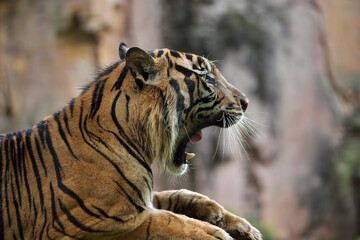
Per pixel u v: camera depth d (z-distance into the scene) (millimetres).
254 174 18969
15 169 4863
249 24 20125
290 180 19438
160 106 5012
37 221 4699
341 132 21047
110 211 4641
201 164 18281
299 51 20547
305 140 19969
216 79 5438
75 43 16547
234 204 18531
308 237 19609
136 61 4938
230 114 5461
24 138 4988
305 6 21266
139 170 4871
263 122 19375
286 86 20031
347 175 20469
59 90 16359
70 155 4793
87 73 16359
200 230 4684
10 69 16484
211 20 19922
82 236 4617
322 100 20656
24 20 16594
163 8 19594
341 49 22453
